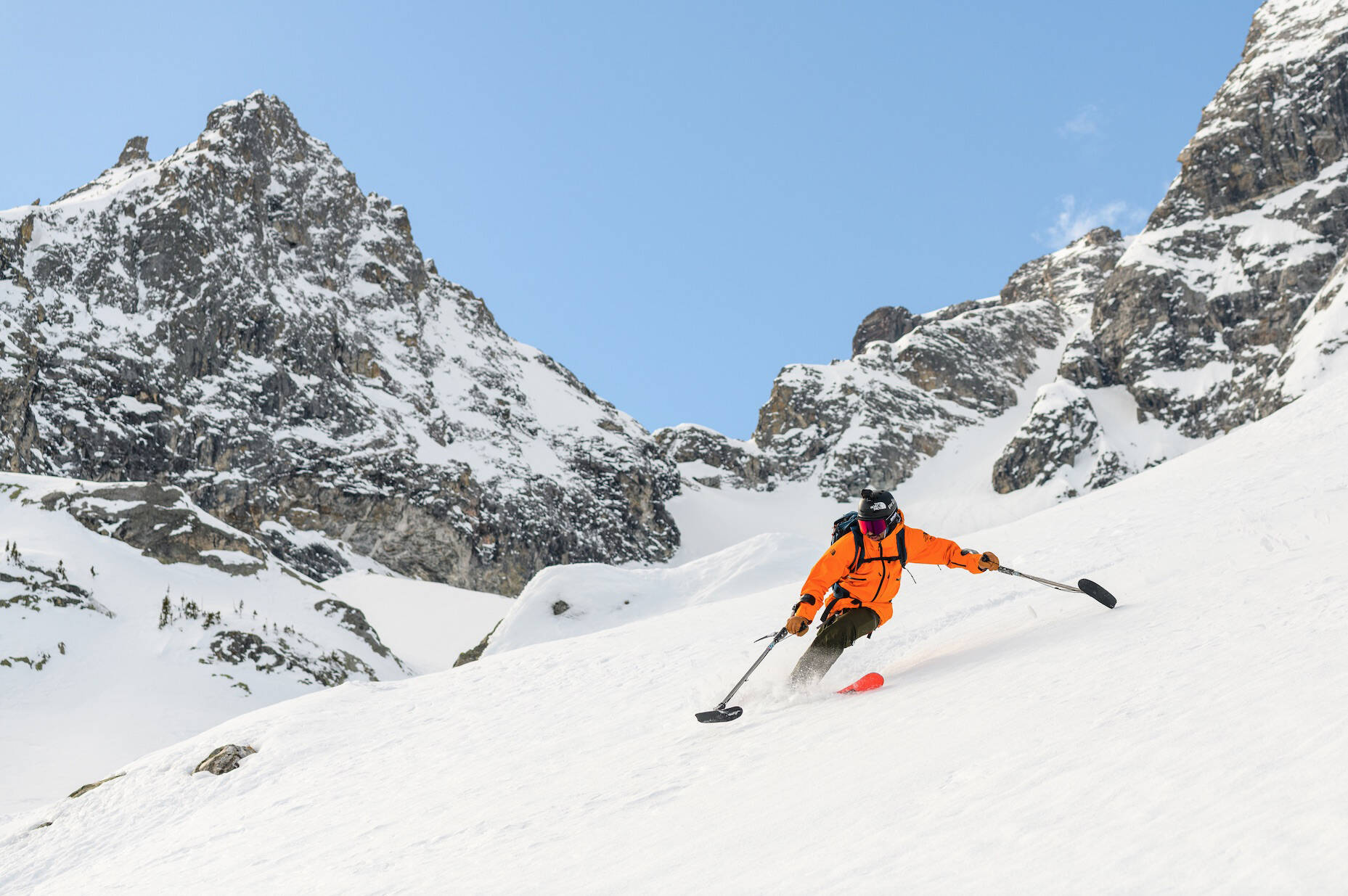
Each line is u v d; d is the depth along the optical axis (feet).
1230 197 498.69
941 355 616.39
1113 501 56.18
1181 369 467.52
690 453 580.30
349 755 29.27
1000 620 23.45
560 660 39.11
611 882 10.43
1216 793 7.68
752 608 44.91
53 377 260.21
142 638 106.83
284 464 296.92
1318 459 51.85
